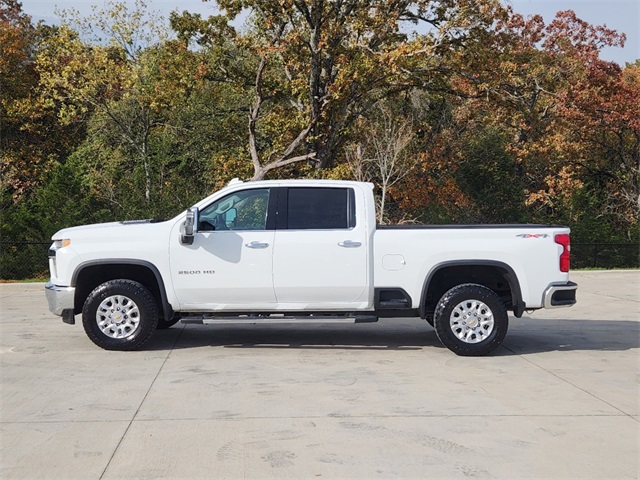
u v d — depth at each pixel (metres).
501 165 31.45
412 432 6.01
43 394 7.19
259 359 8.90
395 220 31.30
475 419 6.39
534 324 11.97
